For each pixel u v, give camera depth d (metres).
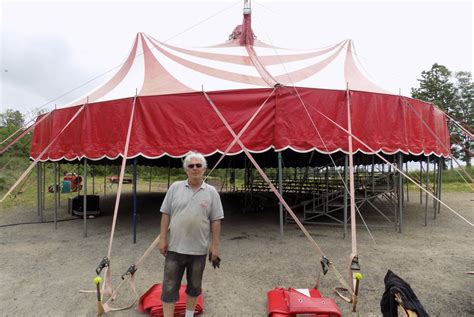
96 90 8.73
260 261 5.63
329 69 8.91
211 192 3.28
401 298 2.98
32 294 4.33
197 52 9.69
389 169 9.70
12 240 7.12
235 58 9.41
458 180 21.47
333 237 7.30
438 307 3.92
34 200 13.31
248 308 3.91
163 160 14.31
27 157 17.33
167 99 6.94
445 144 9.45
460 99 28.39
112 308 3.86
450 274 5.01
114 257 5.91
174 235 3.19
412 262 5.57
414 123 8.01
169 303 3.21
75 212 9.91
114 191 17.61
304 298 3.63
